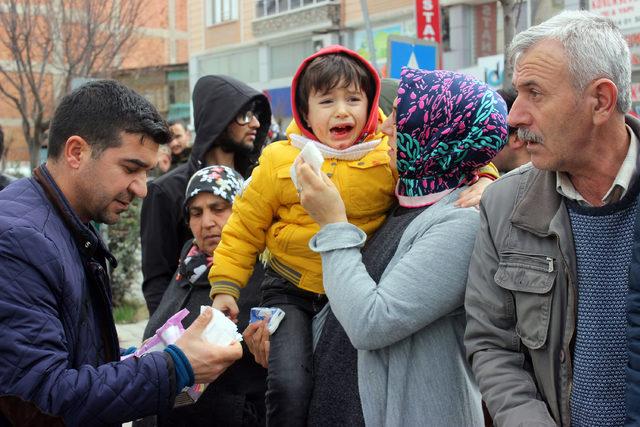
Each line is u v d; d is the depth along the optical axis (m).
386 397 2.07
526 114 1.79
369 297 1.99
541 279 1.80
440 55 7.09
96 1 12.30
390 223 2.23
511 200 1.92
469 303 1.95
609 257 1.76
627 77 1.74
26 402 1.74
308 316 2.43
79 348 1.98
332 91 2.34
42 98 13.16
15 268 1.80
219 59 24.61
